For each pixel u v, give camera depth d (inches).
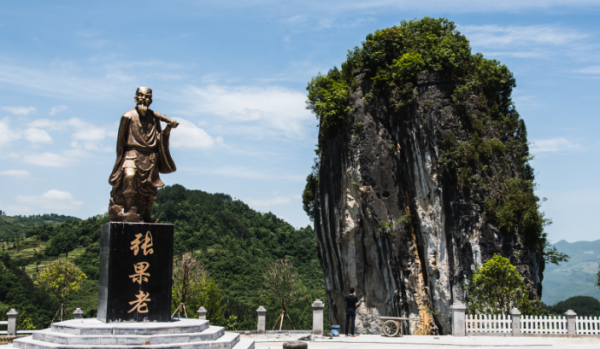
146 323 561.9
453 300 1392.7
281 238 4982.8
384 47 1684.3
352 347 695.1
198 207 5108.3
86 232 4564.5
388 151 1638.8
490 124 1481.3
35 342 525.7
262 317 941.8
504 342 749.9
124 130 605.9
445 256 1439.5
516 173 1466.5
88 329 523.8
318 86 1829.5
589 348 697.0
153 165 613.3
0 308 2576.3
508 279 1011.3
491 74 1547.7
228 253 3964.1
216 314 1478.8
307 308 2827.3
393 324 815.1
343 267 1815.9
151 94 622.2
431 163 1494.8
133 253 576.7
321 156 1934.1
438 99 1528.1
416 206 1541.6
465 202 1411.2
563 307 3262.8
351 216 1748.3
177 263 1515.7
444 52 1552.7
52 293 2928.2
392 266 1567.4
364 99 1688.0
